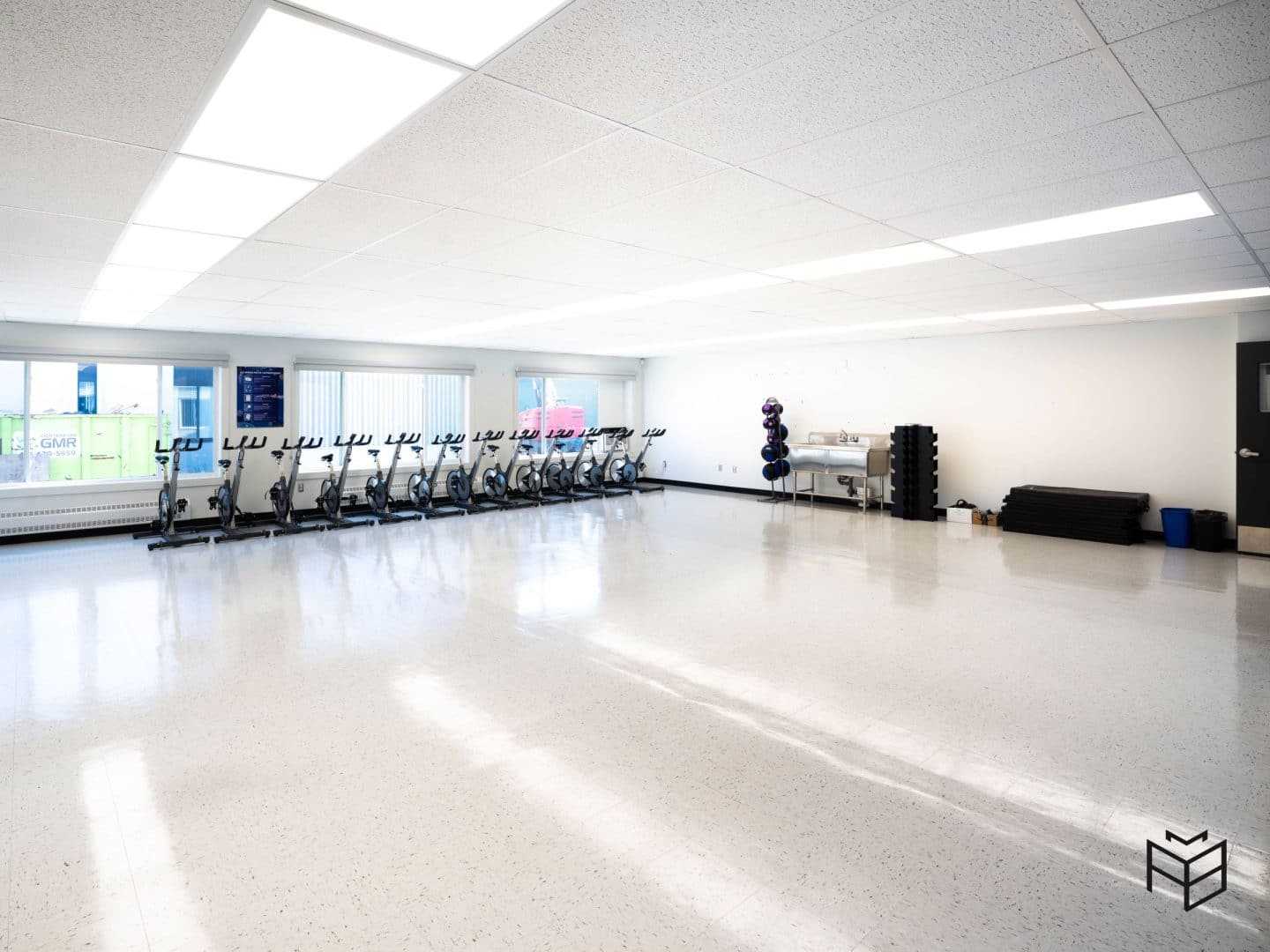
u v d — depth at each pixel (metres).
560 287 5.53
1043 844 2.39
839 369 10.46
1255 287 5.52
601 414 13.20
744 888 2.18
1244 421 6.79
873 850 2.36
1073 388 8.20
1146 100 2.22
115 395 9.45
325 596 5.51
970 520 8.84
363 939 1.97
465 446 11.06
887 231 3.83
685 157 2.71
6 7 1.63
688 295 5.94
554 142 2.55
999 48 1.88
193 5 1.65
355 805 2.63
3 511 7.45
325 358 9.46
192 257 4.34
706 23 1.74
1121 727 3.23
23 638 4.50
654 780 2.81
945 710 3.44
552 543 7.66
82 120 2.31
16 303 6.11
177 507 7.92
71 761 2.96
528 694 3.65
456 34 1.79
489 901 2.12
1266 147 2.62
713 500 11.15
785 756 3.00
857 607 5.18
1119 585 5.77
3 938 1.96
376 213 3.44
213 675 3.89
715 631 4.65
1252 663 4.02
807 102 2.23
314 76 2.02
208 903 2.11
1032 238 3.98
